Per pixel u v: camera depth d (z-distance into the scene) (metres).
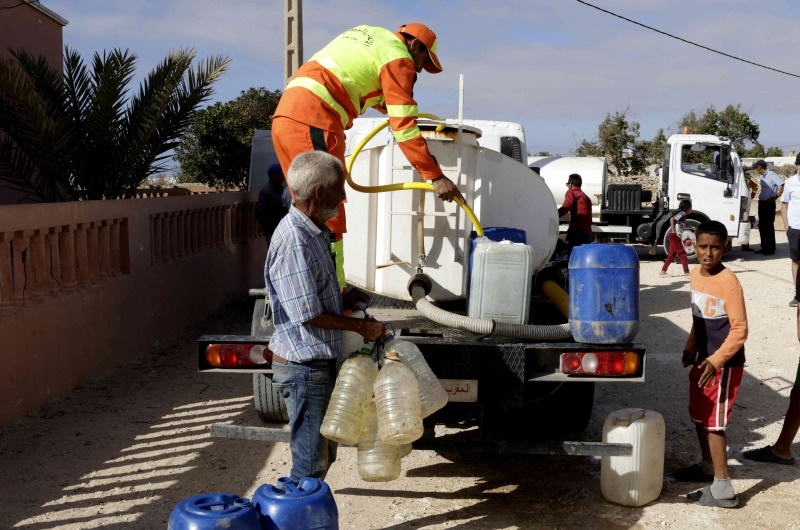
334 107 4.22
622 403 6.29
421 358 3.62
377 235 5.21
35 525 4.02
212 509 2.94
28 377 5.72
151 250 8.09
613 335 4.02
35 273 5.98
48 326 5.98
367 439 3.57
